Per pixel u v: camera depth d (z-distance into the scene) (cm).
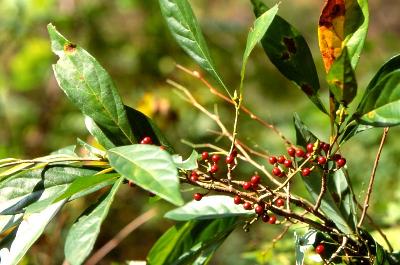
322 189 93
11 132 226
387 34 292
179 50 230
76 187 87
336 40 93
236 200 92
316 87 96
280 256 124
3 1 241
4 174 92
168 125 177
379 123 88
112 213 188
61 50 94
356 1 92
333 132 93
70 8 239
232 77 235
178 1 97
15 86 243
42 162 92
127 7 239
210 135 193
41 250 150
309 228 97
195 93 209
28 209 87
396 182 165
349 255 96
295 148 97
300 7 393
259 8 96
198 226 103
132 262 111
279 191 103
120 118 94
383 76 90
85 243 82
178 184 80
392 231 125
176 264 101
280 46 97
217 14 438
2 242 90
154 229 189
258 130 207
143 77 229
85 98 94
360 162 174
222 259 190
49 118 225
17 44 247
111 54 236
